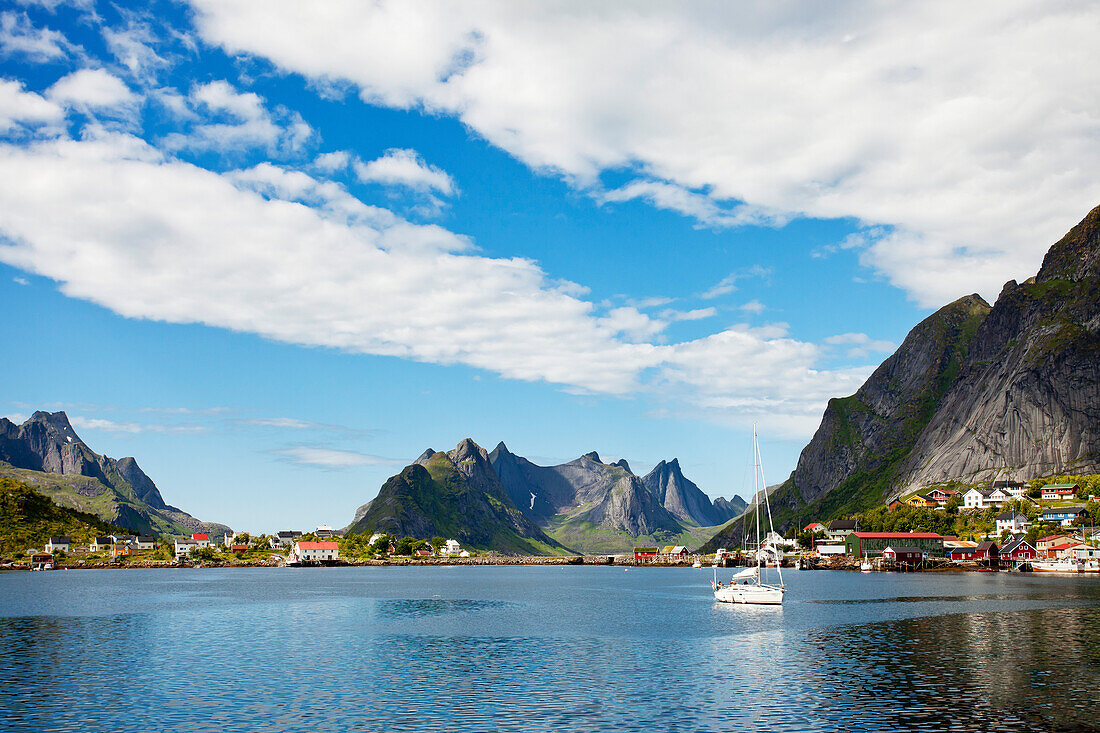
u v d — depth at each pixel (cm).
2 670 7669
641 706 6147
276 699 6438
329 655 8600
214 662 8144
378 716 5888
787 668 7675
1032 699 6244
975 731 5409
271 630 10756
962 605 13762
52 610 13438
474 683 7038
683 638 9888
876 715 5822
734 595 15212
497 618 12394
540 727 5578
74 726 5672
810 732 5422
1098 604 13712
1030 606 13425
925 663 7825
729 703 6231
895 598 15612
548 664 8000
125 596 16712
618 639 9831
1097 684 6756
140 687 6888
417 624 11538
